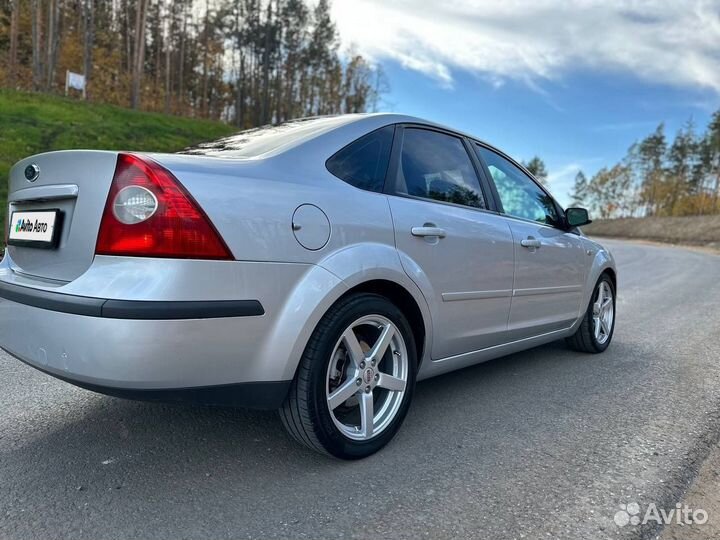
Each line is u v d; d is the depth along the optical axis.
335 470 2.38
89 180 2.04
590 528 1.98
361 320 2.42
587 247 4.38
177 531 1.91
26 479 2.26
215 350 1.96
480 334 3.18
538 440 2.76
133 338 1.81
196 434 2.72
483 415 3.10
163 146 24.34
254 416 2.97
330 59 62.97
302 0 59.44
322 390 2.27
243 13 58.69
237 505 2.08
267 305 2.08
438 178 3.03
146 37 53.81
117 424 2.83
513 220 3.52
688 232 48.06
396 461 2.49
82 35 45.06
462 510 2.08
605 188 82.19
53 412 2.97
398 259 2.55
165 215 1.88
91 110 27.12
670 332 5.60
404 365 2.65
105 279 1.89
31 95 25.95
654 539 1.93
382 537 1.89
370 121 2.79
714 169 67.12
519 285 3.45
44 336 2.01
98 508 2.04
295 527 1.95
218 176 2.06
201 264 1.91
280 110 60.69
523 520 2.02
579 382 3.77
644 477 2.38
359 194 2.50
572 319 4.20
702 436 2.85
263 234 2.07
